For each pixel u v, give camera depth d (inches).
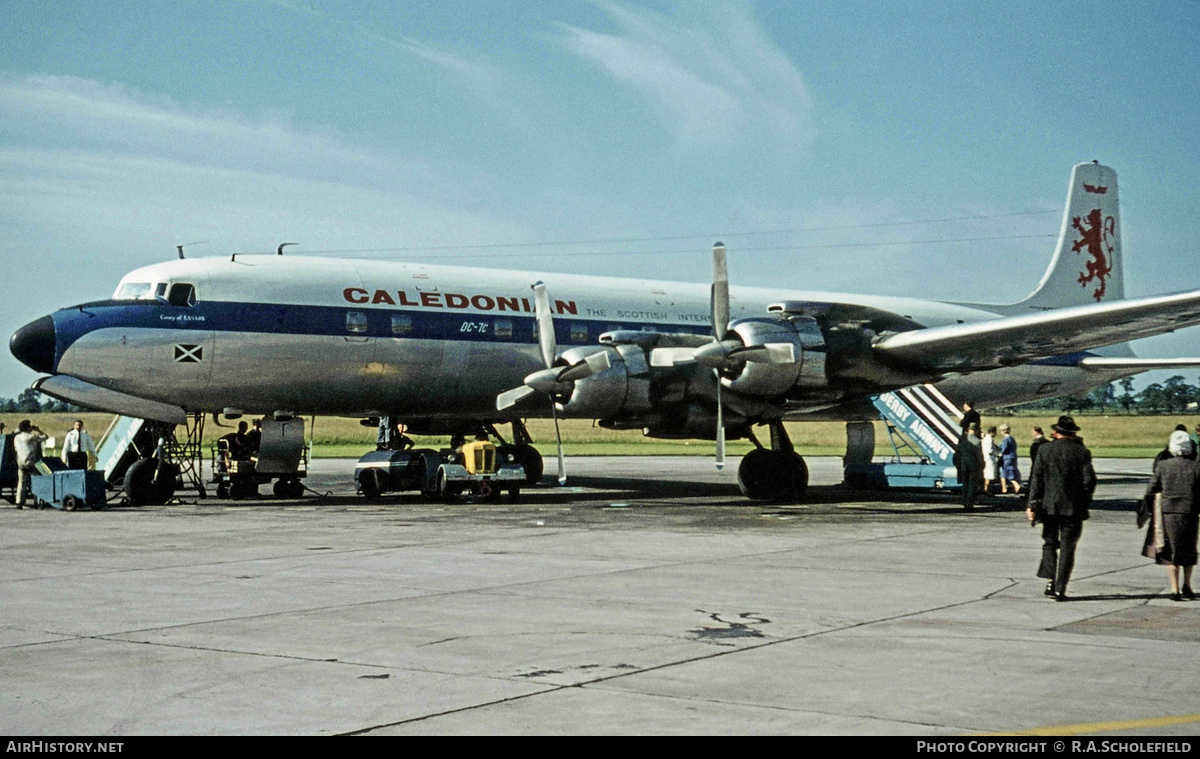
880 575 448.8
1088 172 1240.8
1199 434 773.3
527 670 283.1
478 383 888.3
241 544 563.5
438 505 827.4
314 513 754.2
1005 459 976.9
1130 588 416.5
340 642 318.0
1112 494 1002.1
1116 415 3046.3
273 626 342.3
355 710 246.2
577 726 233.0
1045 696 255.3
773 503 847.7
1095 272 1247.5
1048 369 1132.5
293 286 823.7
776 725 233.0
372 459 887.7
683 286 1021.8
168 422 818.8
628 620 350.9
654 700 253.8
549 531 625.3
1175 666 284.8
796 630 334.0
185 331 786.8
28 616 360.2
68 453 841.5
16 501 850.1
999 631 332.2
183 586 423.2
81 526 661.9
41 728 232.8
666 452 2075.5
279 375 815.1
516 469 851.4
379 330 842.2
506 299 903.7
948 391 1075.3
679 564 483.2
